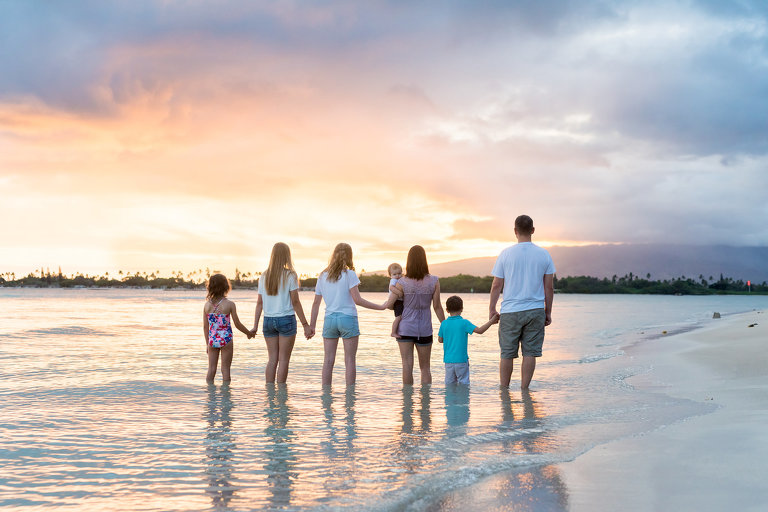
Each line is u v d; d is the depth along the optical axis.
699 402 6.28
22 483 3.70
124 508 3.23
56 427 5.34
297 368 10.23
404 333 8.16
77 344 14.99
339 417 5.80
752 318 26.62
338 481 3.63
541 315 7.75
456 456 4.16
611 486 3.29
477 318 38.78
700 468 3.57
